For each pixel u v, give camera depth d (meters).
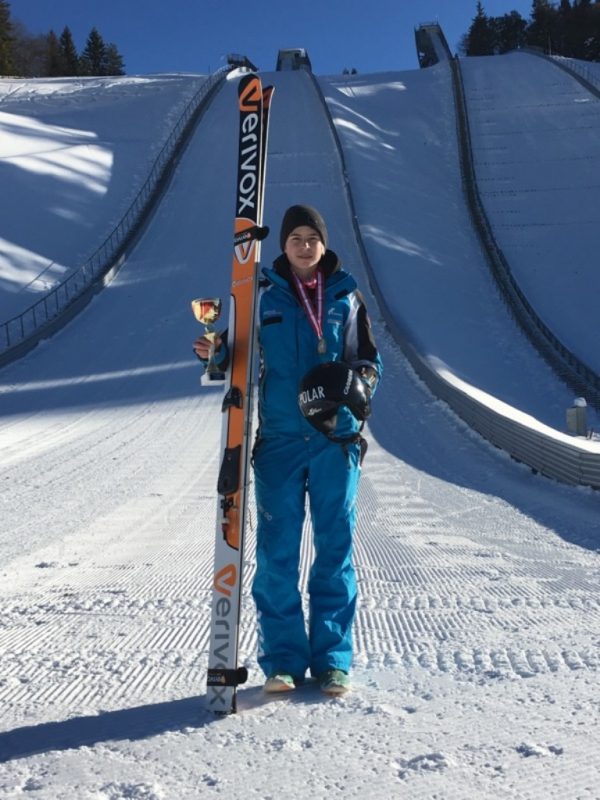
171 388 23.20
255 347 3.15
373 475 12.90
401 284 34.25
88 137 52.50
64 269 36.03
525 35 125.94
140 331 29.91
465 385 19.70
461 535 8.01
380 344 27.94
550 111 56.25
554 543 7.53
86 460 14.73
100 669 3.68
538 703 2.84
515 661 3.49
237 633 2.91
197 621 4.64
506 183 47.09
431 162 50.59
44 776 2.37
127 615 4.86
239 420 3.04
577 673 3.24
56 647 4.13
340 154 47.38
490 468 13.91
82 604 5.24
